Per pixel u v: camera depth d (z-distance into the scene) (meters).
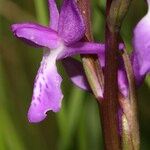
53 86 0.09
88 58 0.09
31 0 0.17
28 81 0.18
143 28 0.08
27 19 0.16
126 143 0.09
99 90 0.09
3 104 0.14
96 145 0.15
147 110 0.17
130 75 0.09
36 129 0.18
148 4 0.08
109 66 0.09
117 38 0.09
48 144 0.18
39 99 0.09
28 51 0.18
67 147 0.13
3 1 0.16
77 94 0.13
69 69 0.10
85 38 0.09
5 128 0.14
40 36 0.09
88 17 0.09
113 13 0.09
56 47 0.09
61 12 0.09
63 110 0.13
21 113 0.18
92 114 0.15
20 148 0.14
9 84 0.17
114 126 0.09
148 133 0.16
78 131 0.13
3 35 0.17
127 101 0.09
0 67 0.15
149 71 0.08
